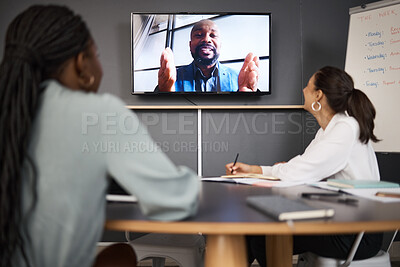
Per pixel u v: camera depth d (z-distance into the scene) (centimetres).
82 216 71
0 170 70
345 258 124
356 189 116
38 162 71
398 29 273
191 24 305
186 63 306
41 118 73
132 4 313
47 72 78
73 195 70
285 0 317
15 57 74
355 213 82
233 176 166
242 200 101
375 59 282
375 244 129
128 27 313
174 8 315
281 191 120
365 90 284
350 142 149
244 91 306
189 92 305
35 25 76
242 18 305
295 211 76
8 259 70
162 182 71
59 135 71
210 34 305
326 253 126
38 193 70
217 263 82
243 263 83
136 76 306
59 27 77
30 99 73
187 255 149
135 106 297
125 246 103
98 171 72
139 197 71
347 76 164
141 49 305
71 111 72
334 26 319
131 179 71
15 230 69
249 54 305
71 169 70
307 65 318
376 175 156
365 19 289
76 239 70
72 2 312
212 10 316
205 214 81
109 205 95
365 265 128
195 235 165
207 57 305
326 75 163
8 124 71
